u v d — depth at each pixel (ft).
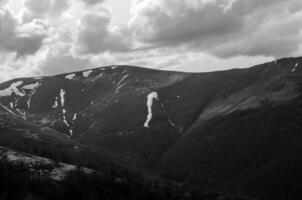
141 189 364.17
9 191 271.90
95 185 332.80
